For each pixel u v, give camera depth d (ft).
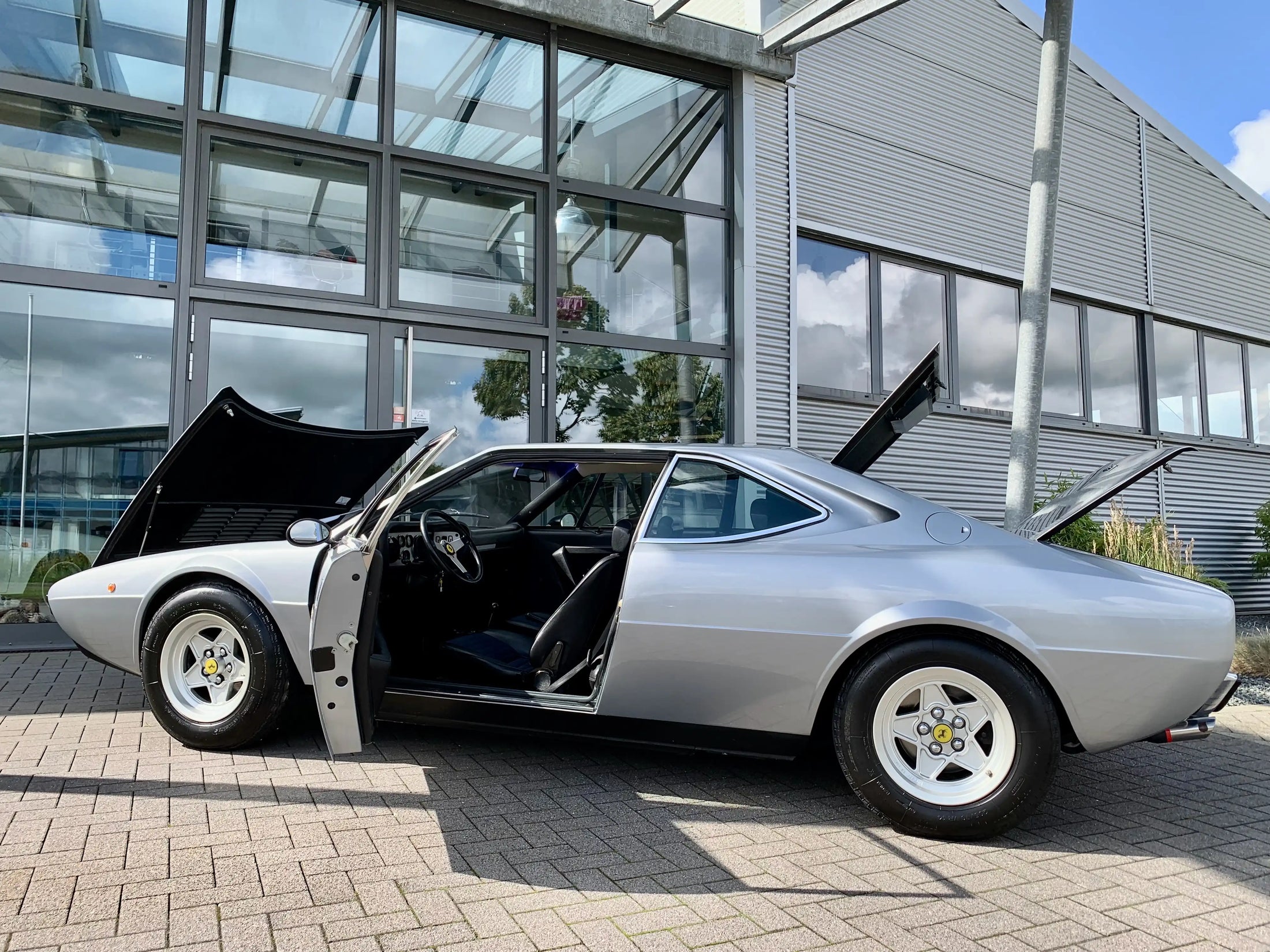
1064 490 33.50
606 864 8.63
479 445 22.94
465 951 6.81
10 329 18.92
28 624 18.79
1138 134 38.75
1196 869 8.93
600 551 12.86
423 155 22.72
